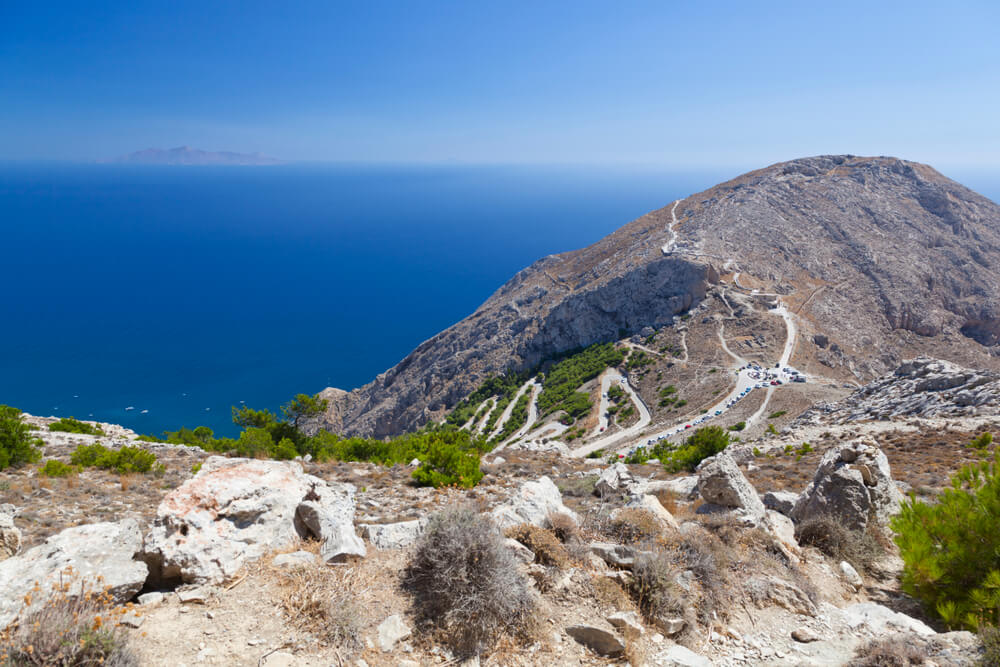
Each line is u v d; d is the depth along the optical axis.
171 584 7.78
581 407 114.00
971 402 35.91
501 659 6.93
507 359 161.38
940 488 18.58
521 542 9.02
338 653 6.57
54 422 30.78
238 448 24.36
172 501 8.43
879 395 47.06
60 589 6.46
